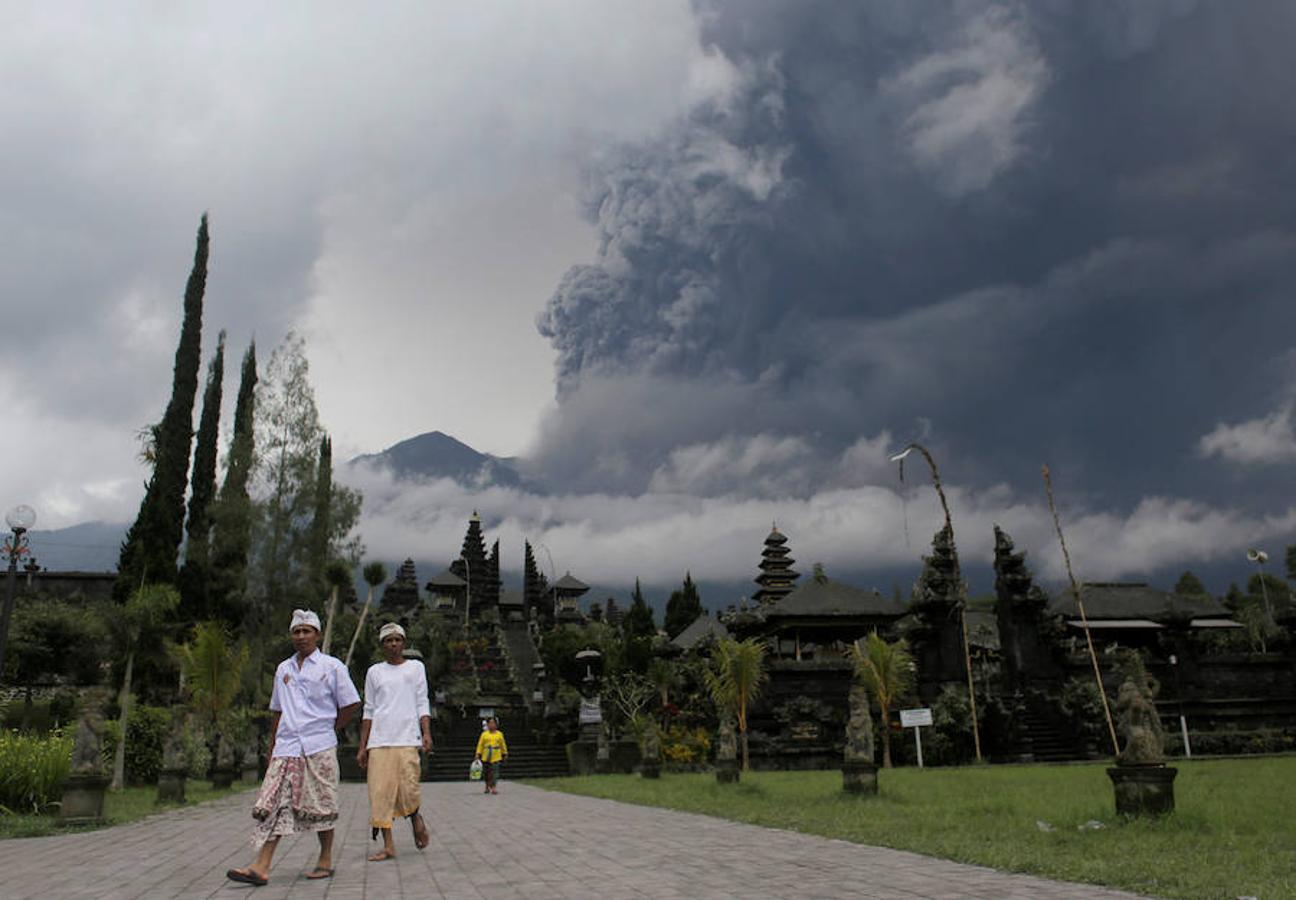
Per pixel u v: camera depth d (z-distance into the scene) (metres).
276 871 8.90
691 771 34.53
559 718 44.56
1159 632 44.84
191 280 42.56
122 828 14.27
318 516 44.69
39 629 36.00
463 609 101.94
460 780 38.38
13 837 13.15
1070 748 38.22
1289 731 39.94
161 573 37.28
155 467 39.12
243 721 32.91
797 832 11.65
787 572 65.62
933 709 36.66
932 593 40.16
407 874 8.48
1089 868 7.86
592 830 12.66
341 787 29.86
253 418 45.00
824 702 38.19
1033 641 41.50
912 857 9.08
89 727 14.84
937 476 38.75
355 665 44.22
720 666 33.50
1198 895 6.75
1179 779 20.12
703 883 7.61
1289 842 9.62
